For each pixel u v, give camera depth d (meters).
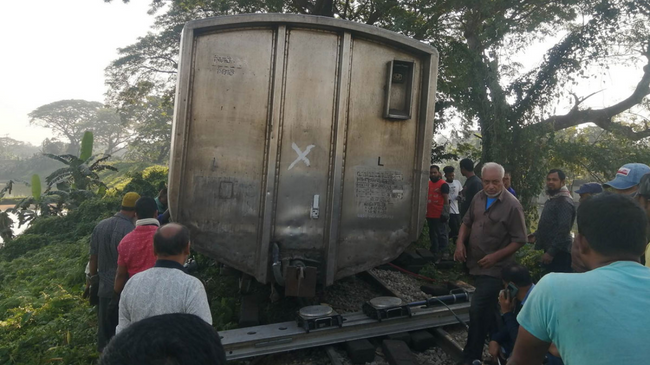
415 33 12.34
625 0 12.43
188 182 4.19
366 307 4.46
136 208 3.80
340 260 4.50
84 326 5.38
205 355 1.01
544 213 5.01
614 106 15.92
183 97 4.13
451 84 12.37
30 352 4.93
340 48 4.48
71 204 17.64
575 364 1.53
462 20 13.33
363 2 14.61
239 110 4.30
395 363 3.69
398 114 4.65
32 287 8.20
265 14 4.25
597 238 1.72
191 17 20.84
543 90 13.10
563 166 15.91
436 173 7.82
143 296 2.44
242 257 4.33
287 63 4.38
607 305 1.52
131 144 51.38
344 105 4.45
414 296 5.68
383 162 4.64
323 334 4.07
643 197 2.73
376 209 4.62
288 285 4.08
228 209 4.29
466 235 4.17
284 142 4.36
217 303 5.27
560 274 1.71
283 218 4.37
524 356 1.79
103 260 4.15
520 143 12.91
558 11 13.34
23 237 13.88
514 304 3.46
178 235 2.62
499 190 3.87
